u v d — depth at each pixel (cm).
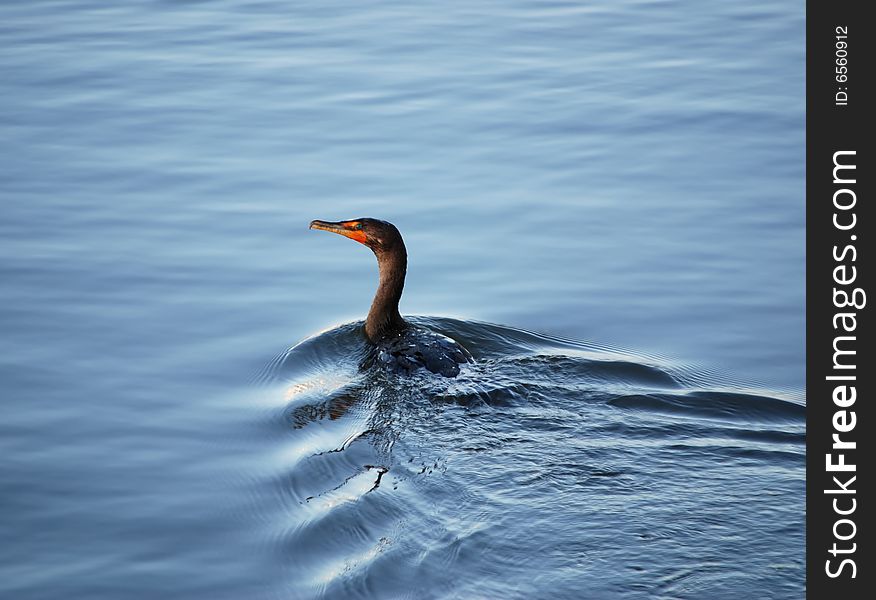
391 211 1919
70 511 1176
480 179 2034
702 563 1028
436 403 1362
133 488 1220
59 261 1734
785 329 1595
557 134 2214
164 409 1382
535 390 1393
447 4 3038
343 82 2461
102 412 1370
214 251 1791
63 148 2119
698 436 1276
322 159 2106
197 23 2850
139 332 1561
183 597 1040
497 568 1037
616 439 1269
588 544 1062
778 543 1057
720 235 1844
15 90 2384
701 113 2295
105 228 1842
